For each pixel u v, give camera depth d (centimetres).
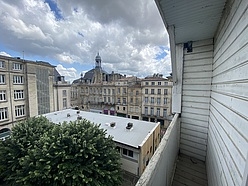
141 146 648
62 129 530
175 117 257
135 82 2070
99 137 524
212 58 233
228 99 122
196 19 169
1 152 550
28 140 566
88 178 418
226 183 115
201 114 255
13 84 1260
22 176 450
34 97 1432
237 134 93
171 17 166
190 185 205
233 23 117
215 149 174
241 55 92
